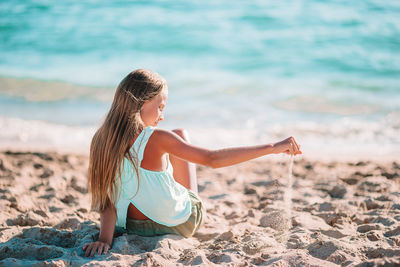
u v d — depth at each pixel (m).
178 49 13.44
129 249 2.61
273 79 10.88
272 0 18.66
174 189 2.67
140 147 2.54
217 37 14.47
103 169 2.59
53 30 15.40
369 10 16.92
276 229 3.06
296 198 4.02
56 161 5.61
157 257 2.46
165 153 2.61
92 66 11.97
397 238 2.68
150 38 14.42
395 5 17.39
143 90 2.57
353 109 8.73
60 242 2.86
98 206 2.80
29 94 9.75
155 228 2.81
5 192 3.99
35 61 12.43
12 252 2.53
